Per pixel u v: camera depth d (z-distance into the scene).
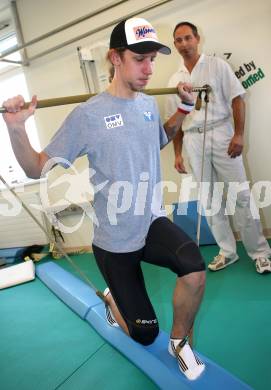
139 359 1.58
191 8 2.51
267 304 1.92
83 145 1.21
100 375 1.62
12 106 1.09
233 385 1.27
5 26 3.50
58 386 1.60
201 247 2.90
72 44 3.07
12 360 1.89
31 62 3.34
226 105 2.27
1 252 3.85
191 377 1.33
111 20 2.82
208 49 2.54
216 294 2.12
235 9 2.38
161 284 2.44
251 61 2.44
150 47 1.08
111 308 1.71
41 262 3.56
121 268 1.32
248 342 1.64
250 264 2.43
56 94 3.30
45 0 3.09
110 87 1.23
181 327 1.33
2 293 2.90
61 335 2.06
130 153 1.21
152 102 1.34
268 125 2.53
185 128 2.41
